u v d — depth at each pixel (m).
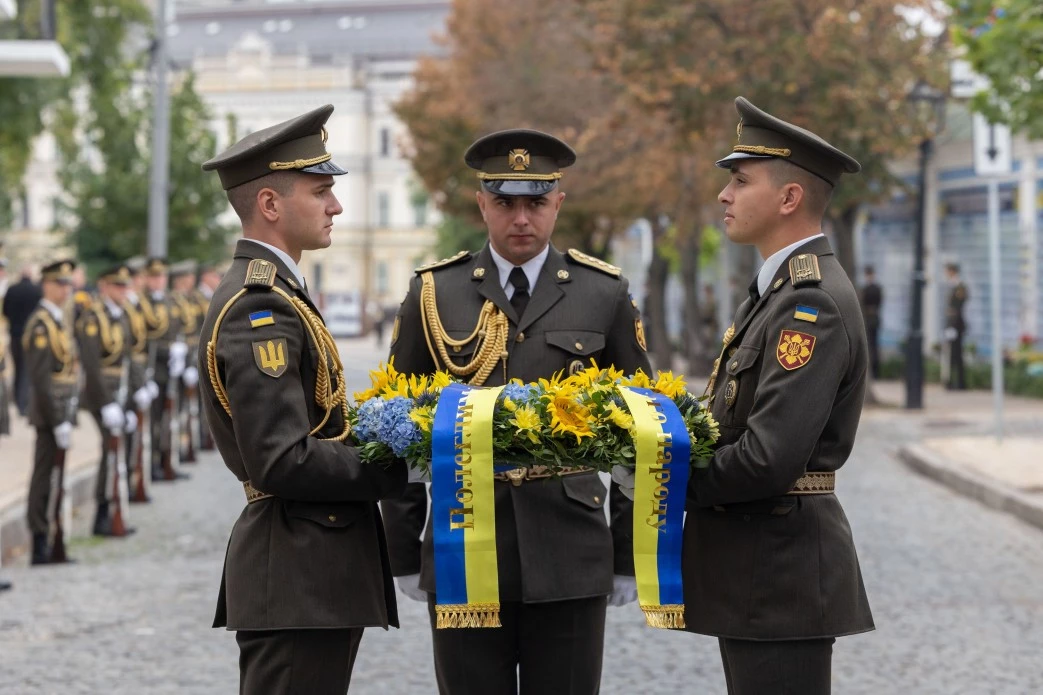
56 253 59.94
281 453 4.84
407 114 43.03
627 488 5.26
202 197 35.41
